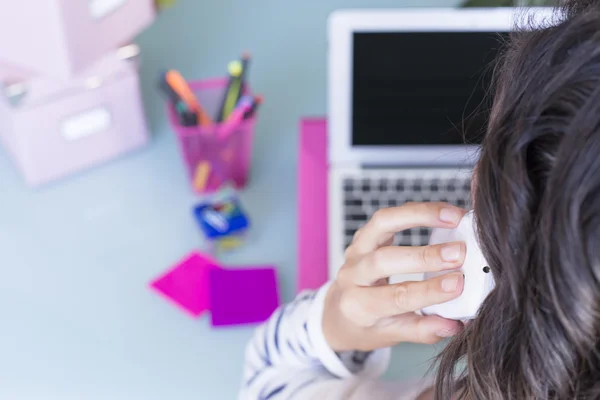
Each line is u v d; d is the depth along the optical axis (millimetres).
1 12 739
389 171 814
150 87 973
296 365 576
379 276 466
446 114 788
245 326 773
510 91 313
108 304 788
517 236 296
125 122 880
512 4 816
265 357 593
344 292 494
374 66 766
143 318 779
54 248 828
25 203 865
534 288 298
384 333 504
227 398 729
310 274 763
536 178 292
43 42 745
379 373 577
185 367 747
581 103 276
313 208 819
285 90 968
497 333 327
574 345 293
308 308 577
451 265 421
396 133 800
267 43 1014
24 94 813
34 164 851
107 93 844
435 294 422
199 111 844
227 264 821
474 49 754
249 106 825
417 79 770
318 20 1043
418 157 815
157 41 1011
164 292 792
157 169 900
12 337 764
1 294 792
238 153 853
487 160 313
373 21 746
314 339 553
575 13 318
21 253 823
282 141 924
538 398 312
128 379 739
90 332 769
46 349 756
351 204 795
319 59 1001
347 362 562
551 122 284
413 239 756
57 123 832
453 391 378
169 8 1045
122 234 841
